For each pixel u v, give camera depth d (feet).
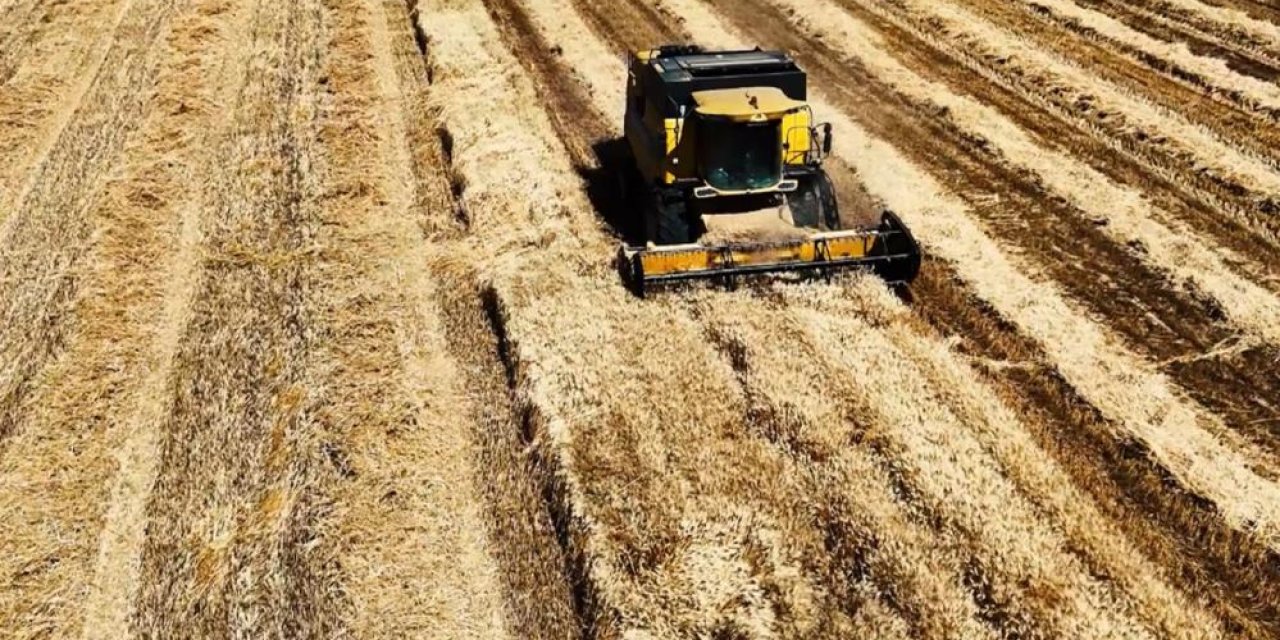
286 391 38.22
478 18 76.69
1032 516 30.35
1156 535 30.17
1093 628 26.53
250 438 36.45
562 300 42.04
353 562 30.32
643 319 40.63
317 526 31.58
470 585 29.89
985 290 42.73
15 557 31.86
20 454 36.04
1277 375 37.35
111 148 58.95
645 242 46.32
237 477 34.73
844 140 56.29
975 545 29.14
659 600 27.89
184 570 31.27
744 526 30.12
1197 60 64.59
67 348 41.65
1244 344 39.04
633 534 30.07
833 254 42.09
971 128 56.85
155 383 39.86
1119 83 62.34
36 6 83.10
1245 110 58.18
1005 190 51.06
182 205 52.85
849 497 31.01
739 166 41.65
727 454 33.14
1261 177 50.29
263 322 43.01
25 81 68.59
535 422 35.24
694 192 41.91
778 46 71.00
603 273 43.93
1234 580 28.73
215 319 43.52
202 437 36.73
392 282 45.24
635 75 49.32
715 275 41.29
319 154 56.95
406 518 32.01
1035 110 59.72
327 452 34.71
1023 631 26.58
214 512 33.35
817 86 63.98
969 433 33.88
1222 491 31.55
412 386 38.22
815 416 34.47
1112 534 29.91
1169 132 55.16
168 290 45.91
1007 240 46.73
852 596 27.99
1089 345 39.19
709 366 37.68
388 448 34.91
